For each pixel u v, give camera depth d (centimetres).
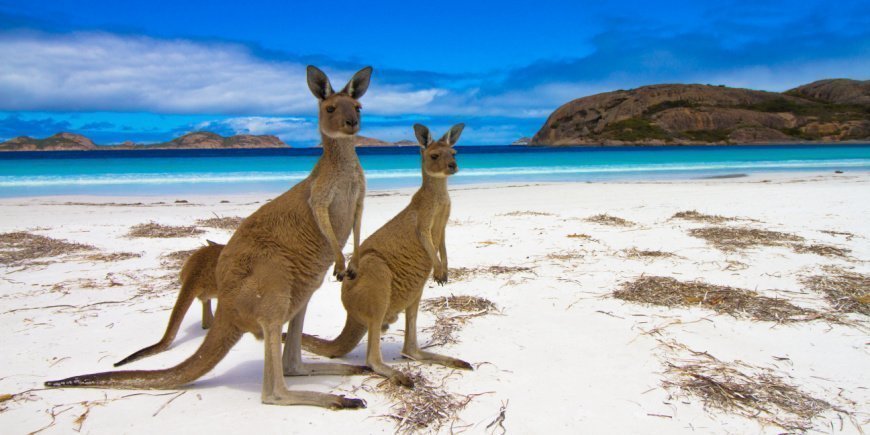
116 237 1081
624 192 1962
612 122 12169
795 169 3378
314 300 693
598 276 777
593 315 610
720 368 466
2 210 1468
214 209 1566
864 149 6819
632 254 912
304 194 403
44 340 534
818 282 724
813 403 406
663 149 7881
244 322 398
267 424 374
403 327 595
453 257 911
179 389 432
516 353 505
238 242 401
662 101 12094
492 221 1284
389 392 427
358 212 422
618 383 439
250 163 3822
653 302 649
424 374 461
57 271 809
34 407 396
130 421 378
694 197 1748
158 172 3058
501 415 387
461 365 472
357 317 459
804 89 13938
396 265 453
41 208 1527
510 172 3291
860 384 440
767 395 418
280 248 393
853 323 579
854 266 820
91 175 2836
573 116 13450
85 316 609
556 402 407
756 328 564
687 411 394
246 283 389
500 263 863
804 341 530
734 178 2744
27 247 964
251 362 498
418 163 3891
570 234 1101
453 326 581
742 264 834
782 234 1058
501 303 660
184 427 370
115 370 464
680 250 943
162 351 503
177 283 750
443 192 465
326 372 463
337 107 390
